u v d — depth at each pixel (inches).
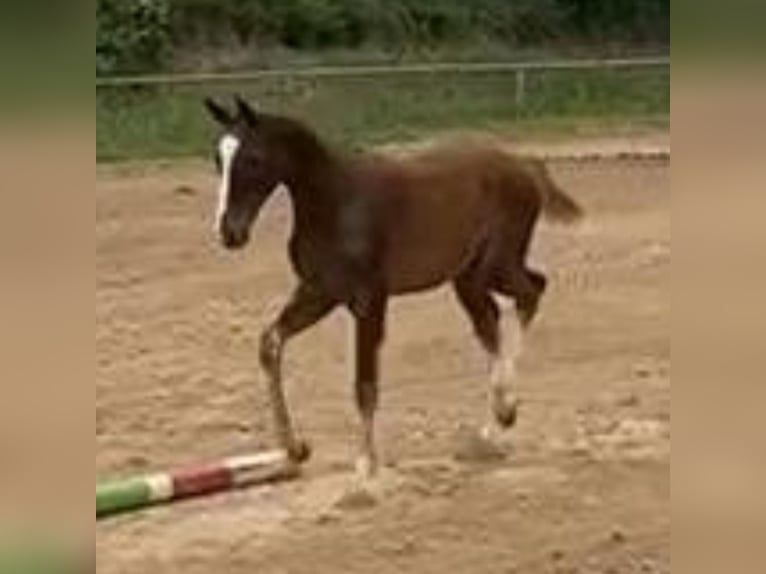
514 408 485.1
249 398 550.3
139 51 1371.8
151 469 469.1
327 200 432.1
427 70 1304.1
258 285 746.2
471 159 466.6
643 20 1809.8
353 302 438.9
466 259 466.6
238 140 421.1
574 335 650.8
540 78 1424.7
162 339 634.8
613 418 530.0
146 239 845.8
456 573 396.2
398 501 442.3
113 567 392.2
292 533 419.2
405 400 553.0
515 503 444.5
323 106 1270.9
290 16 1520.7
